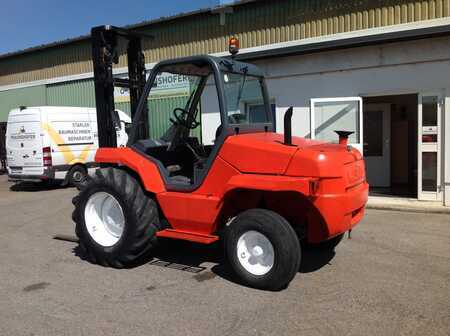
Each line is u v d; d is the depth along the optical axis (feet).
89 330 13.30
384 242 21.81
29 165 44.42
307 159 15.07
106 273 18.26
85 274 18.20
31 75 64.85
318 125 34.12
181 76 20.24
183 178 18.72
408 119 39.75
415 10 34.68
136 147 19.08
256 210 16.06
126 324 13.62
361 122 32.81
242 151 16.25
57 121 44.68
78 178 46.57
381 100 38.75
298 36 40.63
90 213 19.66
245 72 18.71
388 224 25.48
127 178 18.61
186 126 20.07
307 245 20.53
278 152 15.62
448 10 33.50
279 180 15.24
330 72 33.73
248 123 18.35
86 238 19.49
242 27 43.83
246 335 12.73
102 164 21.01
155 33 49.57
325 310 14.20
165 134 20.27
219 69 17.26
